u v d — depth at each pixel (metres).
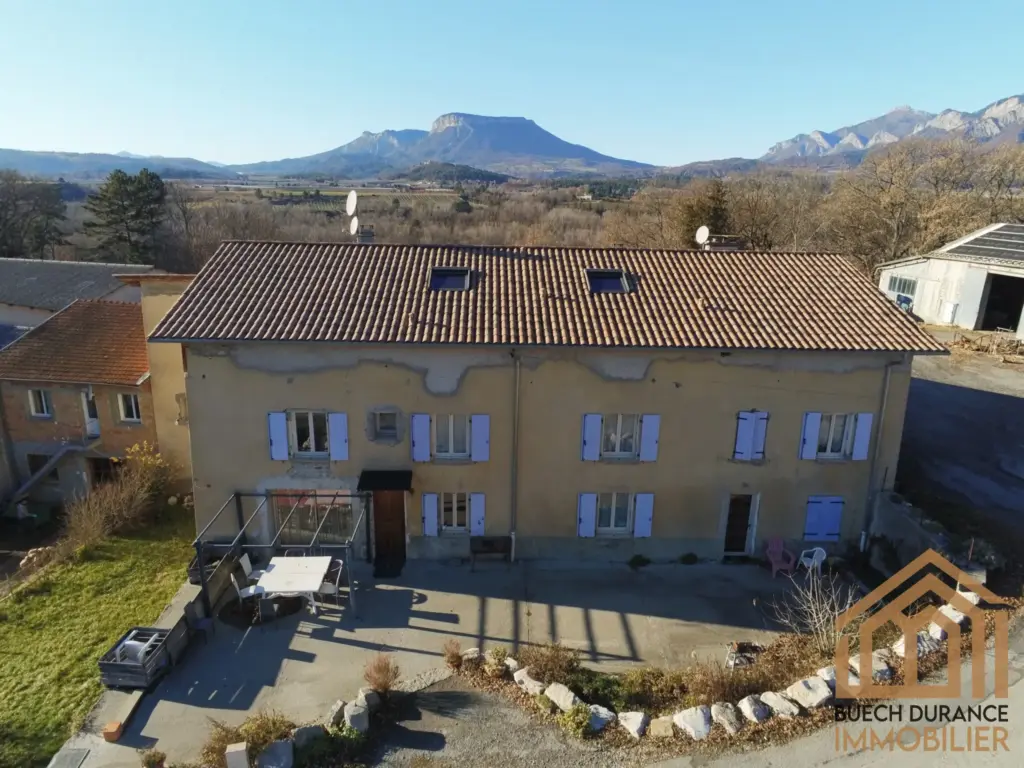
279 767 11.94
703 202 50.06
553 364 17.73
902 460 22.14
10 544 23.92
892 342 17.41
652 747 12.16
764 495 18.73
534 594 17.83
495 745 12.53
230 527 19.08
